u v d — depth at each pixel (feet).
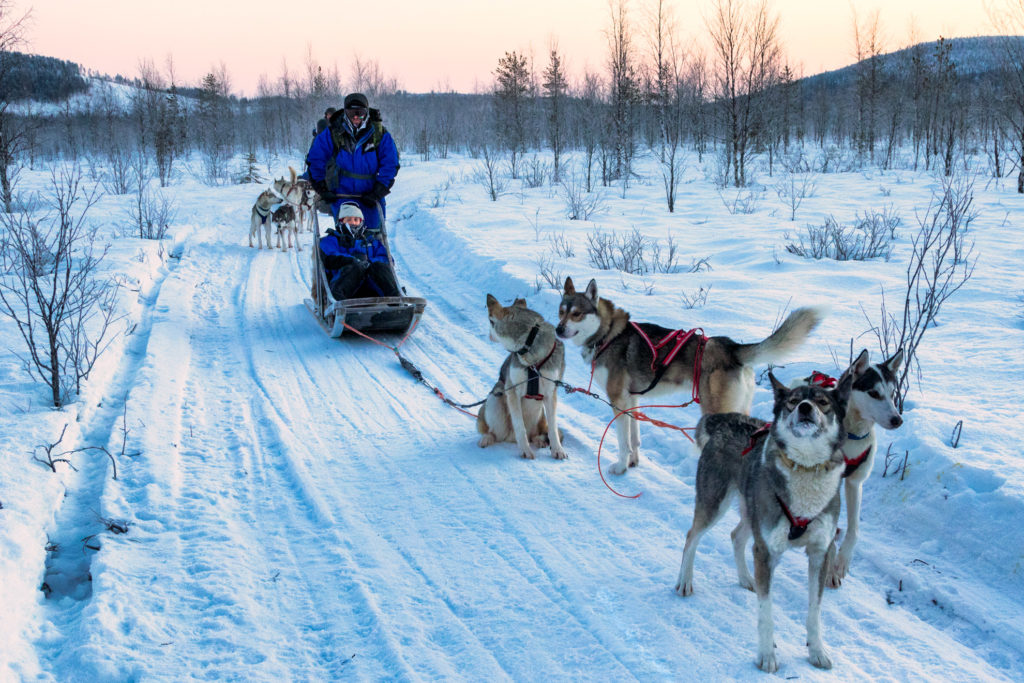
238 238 53.98
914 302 27.78
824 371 21.11
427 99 215.31
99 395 22.27
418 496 17.15
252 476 18.13
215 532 15.24
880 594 12.98
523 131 120.98
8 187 56.34
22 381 21.76
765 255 38.45
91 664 11.08
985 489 14.19
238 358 27.55
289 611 12.84
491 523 15.87
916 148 94.99
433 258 44.91
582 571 13.91
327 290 29.78
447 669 11.18
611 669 11.10
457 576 13.84
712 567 13.99
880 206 54.34
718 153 105.09
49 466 16.98
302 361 27.30
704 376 16.83
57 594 13.62
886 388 12.67
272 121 198.90
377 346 29.27
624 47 87.86
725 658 11.28
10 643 11.44
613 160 87.20
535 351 18.94
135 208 63.00
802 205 57.26
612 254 38.70
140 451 18.75
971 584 12.73
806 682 10.63
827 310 15.44
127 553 14.32
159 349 27.09
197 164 134.62
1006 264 33.22
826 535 10.93
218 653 11.57
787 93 120.88
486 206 61.31
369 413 22.40
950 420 16.97
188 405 22.53
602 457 19.44
